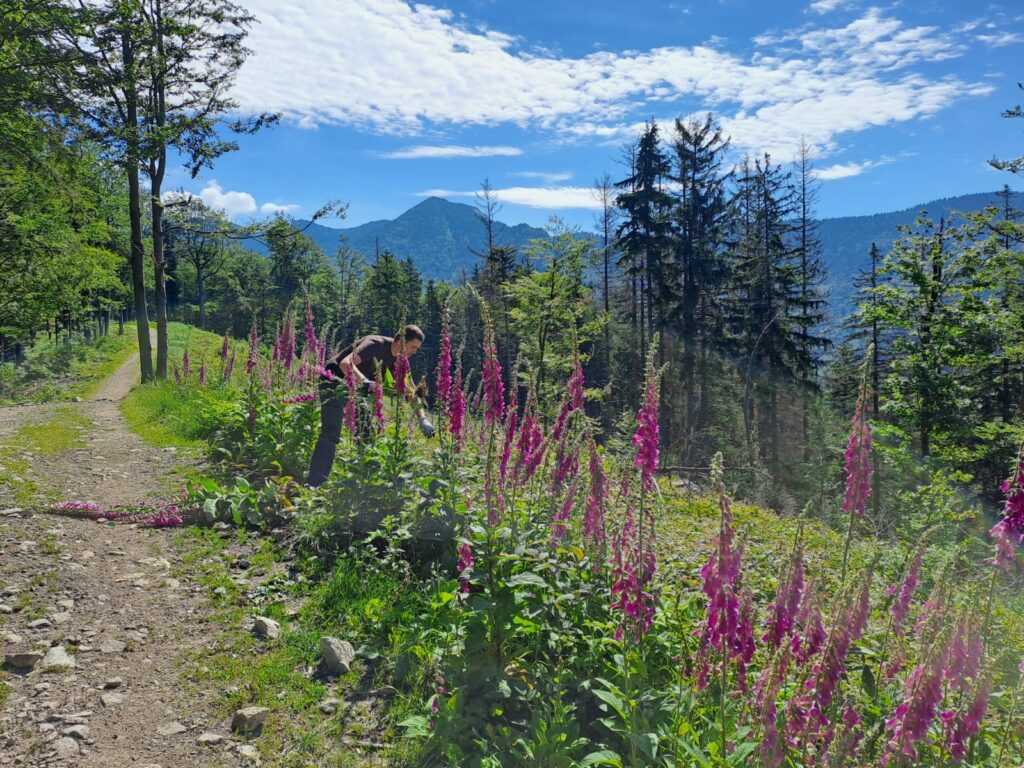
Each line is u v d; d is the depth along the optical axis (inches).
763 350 1598.2
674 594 198.4
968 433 900.6
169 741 144.9
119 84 813.2
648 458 134.1
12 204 938.7
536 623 163.6
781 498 960.3
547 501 205.0
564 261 1234.0
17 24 682.8
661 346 1660.9
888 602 167.5
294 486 301.4
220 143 946.1
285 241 1031.0
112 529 270.7
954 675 111.7
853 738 110.6
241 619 199.8
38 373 1389.0
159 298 982.4
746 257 1708.9
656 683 152.6
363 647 182.2
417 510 225.6
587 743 142.6
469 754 138.8
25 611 195.5
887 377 1014.4
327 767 139.4
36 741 141.2
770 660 114.7
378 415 265.1
